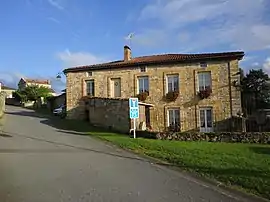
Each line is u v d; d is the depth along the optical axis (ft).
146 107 83.25
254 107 124.36
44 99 144.77
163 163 34.65
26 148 42.70
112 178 27.58
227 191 24.07
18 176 27.73
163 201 21.39
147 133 59.41
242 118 75.72
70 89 92.07
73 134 59.98
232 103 77.61
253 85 130.41
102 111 75.61
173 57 85.92
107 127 73.46
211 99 79.15
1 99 98.78
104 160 35.73
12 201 20.98
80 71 91.66
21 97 157.48
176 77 82.84
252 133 52.49
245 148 44.52
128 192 23.43
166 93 82.74
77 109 90.58
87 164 33.30
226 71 79.00
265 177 27.55
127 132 67.05
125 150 43.24
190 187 25.04
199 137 55.16
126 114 69.36
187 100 80.89
